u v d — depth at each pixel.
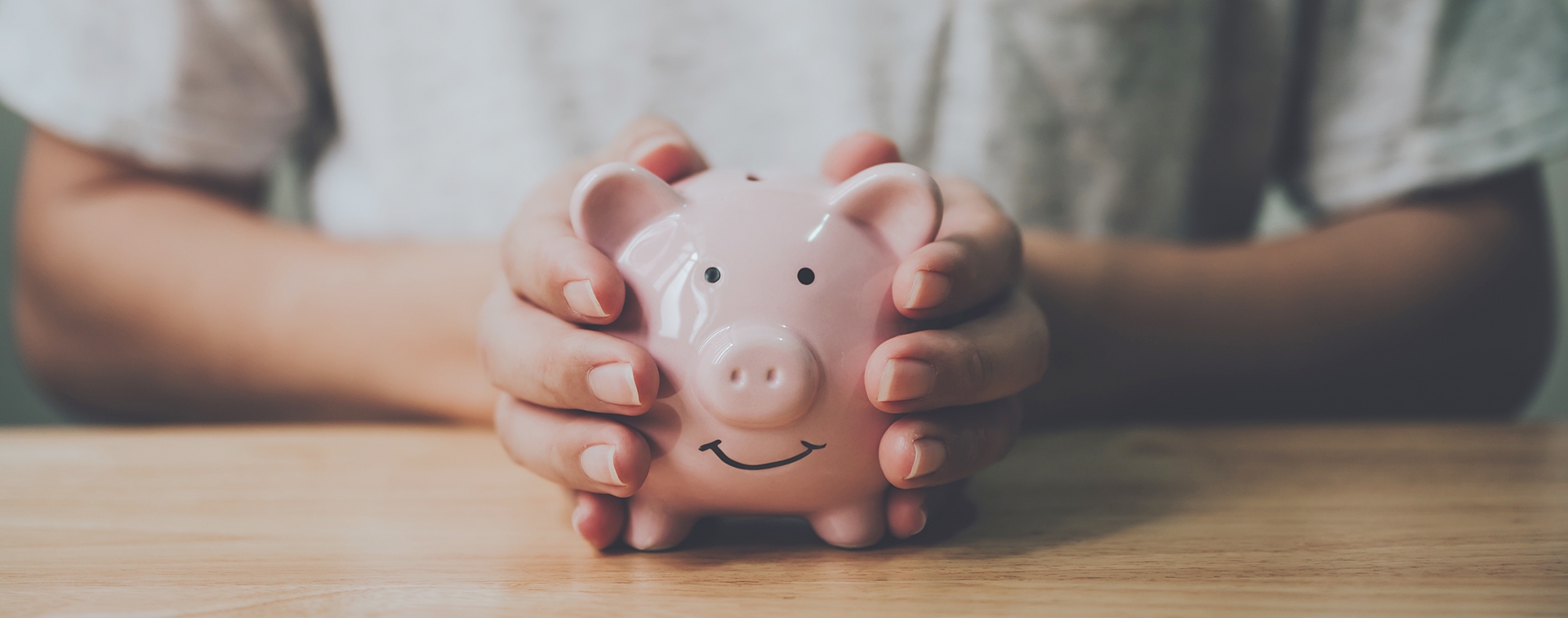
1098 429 0.78
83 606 0.37
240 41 1.01
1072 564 0.42
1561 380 1.63
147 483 0.59
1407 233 0.92
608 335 0.40
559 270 0.39
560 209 0.46
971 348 0.39
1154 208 1.00
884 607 0.36
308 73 1.12
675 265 0.40
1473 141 0.94
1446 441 0.70
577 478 0.40
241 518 0.51
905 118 0.96
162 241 0.92
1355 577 0.40
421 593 0.39
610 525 0.43
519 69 0.97
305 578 0.41
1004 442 0.43
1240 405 0.89
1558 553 0.43
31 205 1.00
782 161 0.99
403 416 0.87
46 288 0.95
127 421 1.00
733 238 0.40
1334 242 0.92
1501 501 0.53
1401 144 0.97
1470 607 0.36
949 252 0.39
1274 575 0.40
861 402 0.40
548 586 0.39
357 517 0.51
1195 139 1.02
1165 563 0.42
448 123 1.00
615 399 0.38
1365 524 0.49
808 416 0.39
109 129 0.96
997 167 0.96
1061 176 0.98
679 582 0.40
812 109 0.97
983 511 0.52
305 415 0.90
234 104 1.03
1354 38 0.99
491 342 0.43
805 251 0.40
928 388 0.38
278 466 0.63
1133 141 0.97
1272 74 1.02
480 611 0.36
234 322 0.87
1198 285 0.85
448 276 0.83
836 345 0.39
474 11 0.97
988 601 0.37
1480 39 0.95
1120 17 0.92
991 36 0.93
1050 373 0.80
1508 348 0.94
